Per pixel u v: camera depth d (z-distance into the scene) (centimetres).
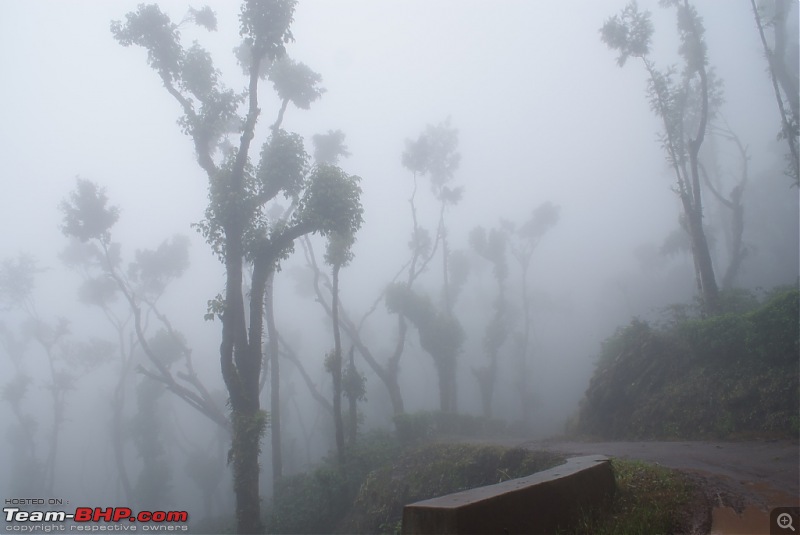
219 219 1831
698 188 2334
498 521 523
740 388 1566
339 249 2338
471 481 1634
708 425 1562
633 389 1912
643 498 732
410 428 2609
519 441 2030
